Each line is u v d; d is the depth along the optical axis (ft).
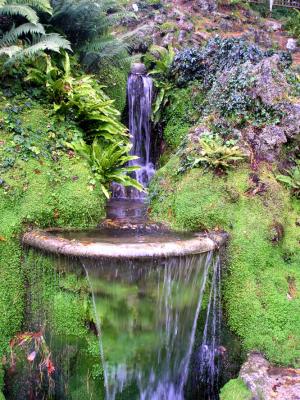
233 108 16.75
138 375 13.26
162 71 21.85
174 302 12.88
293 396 10.77
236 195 14.83
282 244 14.70
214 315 13.99
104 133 16.80
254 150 16.06
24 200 13.76
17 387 12.82
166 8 29.68
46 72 16.01
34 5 15.74
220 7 33.55
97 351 12.90
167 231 14.48
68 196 14.38
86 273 12.35
